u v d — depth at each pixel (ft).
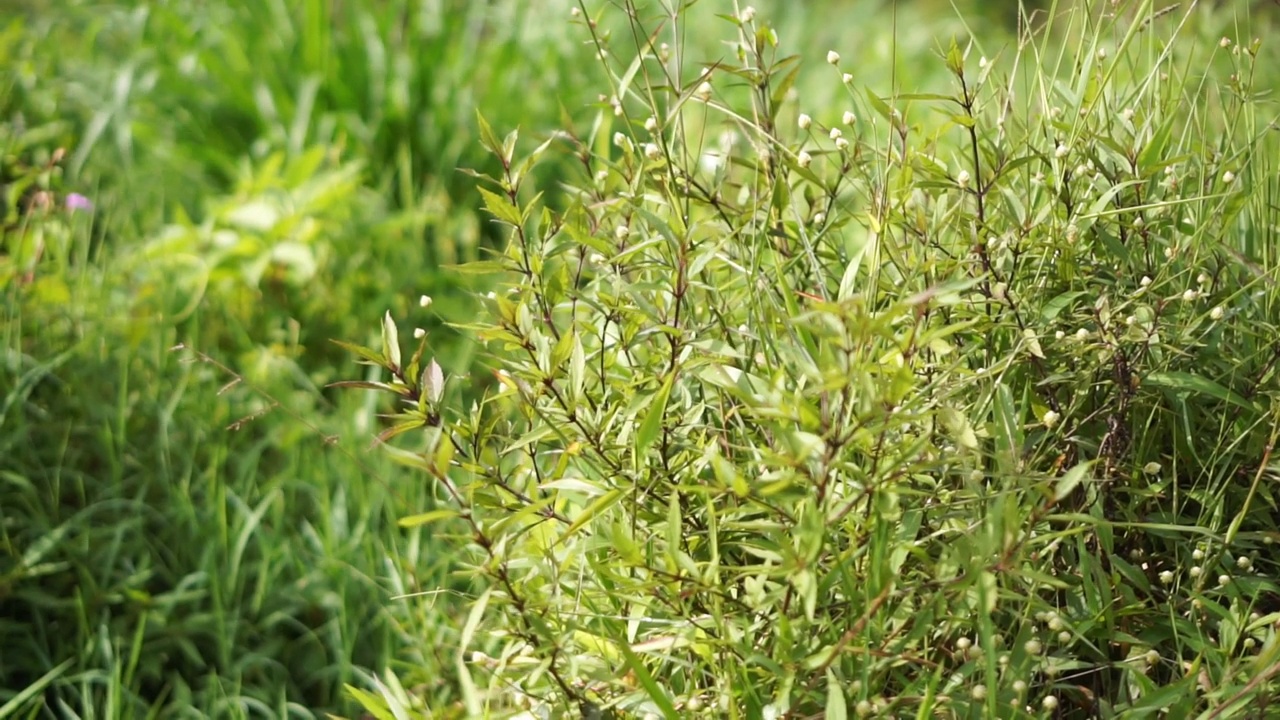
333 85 12.89
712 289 7.04
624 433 6.80
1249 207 7.43
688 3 7.22
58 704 8.08
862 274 7.10
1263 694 6.46
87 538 8.39
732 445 6.78
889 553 6.55
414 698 7.52
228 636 8.30
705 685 6.86
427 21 13.67
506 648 6.81
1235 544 6.94
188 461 8.82
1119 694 6.72
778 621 6.49
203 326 10.07
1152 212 7.14
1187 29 10.44
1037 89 7.45
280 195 11.12
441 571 8.42
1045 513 6.36
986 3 19.39
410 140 12.75
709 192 7.27
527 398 6.76
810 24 17.61
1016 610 6.76
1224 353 7.13
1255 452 6.98
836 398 6.38
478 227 11.66
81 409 8.93
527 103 13.08
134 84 12.89
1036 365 6.93
